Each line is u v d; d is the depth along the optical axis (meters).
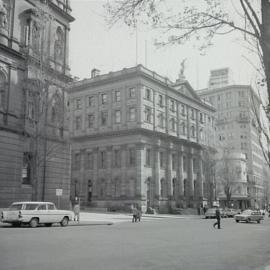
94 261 11.36
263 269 10.98
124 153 63.12
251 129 120.44
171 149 69.44
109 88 67.12
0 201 31.56
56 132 38.88
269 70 8.93
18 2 35.41
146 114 64.31
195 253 14.16
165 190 66.81
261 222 44.69
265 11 8.96
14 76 34.41
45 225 27.41
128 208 59.53
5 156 32.44
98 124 67.62
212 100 127.69
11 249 13.46
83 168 68.25
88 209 62.62
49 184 36.97
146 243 17.03
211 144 84.38
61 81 39.84
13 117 33.84
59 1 41.19
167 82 71.38
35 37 36.31
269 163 16.56
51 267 10.15
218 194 86.88
